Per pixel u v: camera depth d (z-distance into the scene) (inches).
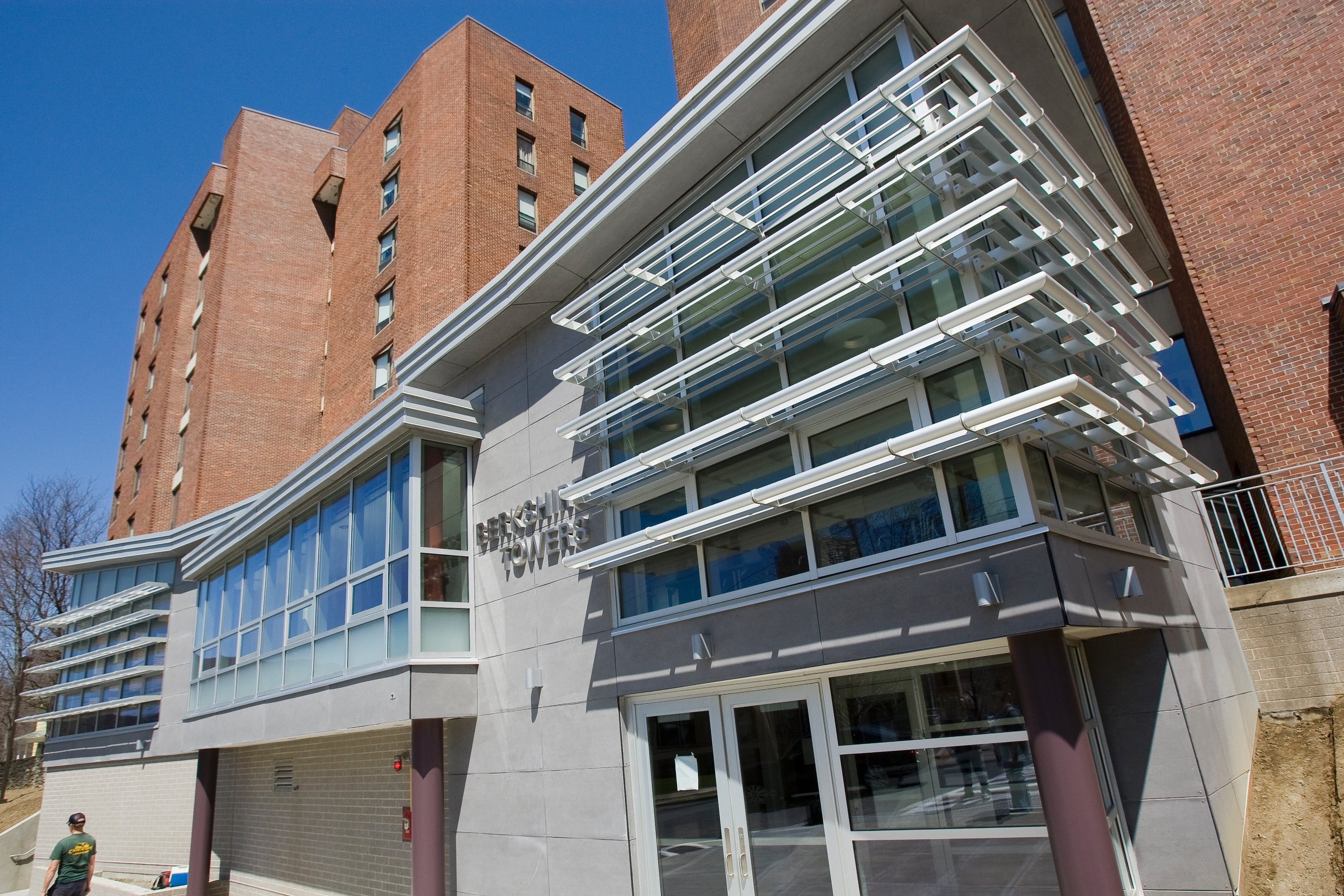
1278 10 478.0
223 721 583.2
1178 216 491.2
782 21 313.0
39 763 1809.8
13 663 1769.2
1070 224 257.0
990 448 239.9
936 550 245.0
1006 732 234.7
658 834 320.2
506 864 375.9
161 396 1277.1
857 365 237.6
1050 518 234.2
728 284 321.7
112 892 695.7
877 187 253.6
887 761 258.7
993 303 205.6
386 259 952.9
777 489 260.1
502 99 953.5
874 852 255.1
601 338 398.9
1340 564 410.6
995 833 231.1
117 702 880.9
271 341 1160.8
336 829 529.7
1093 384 264.7
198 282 1320.1
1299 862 254.7
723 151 351.3
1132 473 293.9
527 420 435.2
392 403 443.2
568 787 353.7
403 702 391.5
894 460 250.5
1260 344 452.4
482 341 466.3
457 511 449.4
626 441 371.2
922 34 296.7
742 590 302.5
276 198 1231.5
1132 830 260.4
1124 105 529.0
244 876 634.8
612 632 349.4
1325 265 439.5
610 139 1085.8
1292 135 461.1
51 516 1966.0
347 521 482.6
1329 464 421.7
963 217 214.1
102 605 941.2
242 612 600.4
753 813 289.6
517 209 912.3
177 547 898.7
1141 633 272.4
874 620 253.3
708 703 312.8
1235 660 342.3
